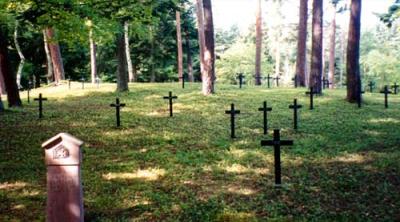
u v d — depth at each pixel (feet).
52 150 27.12
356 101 81.76
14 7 52.70
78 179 27.25
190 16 167.12
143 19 59.67
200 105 77.87
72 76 165.07
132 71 168.66
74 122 63.21
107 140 53.36
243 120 65.46
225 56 207.31
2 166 41.98
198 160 44.50
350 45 81.05
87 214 30.30
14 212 30.76
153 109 74.38
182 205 31.63
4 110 71.46
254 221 28.55
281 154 46.52
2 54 77.05
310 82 94.02
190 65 169.07
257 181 37.52
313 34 93.30
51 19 53.42
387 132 57.00
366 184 36.01
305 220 28.53
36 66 150.92
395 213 29.45
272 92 97.40
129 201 32.86
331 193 34.01
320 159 44.50
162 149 49.42
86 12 51.60
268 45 256.11
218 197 33.55
